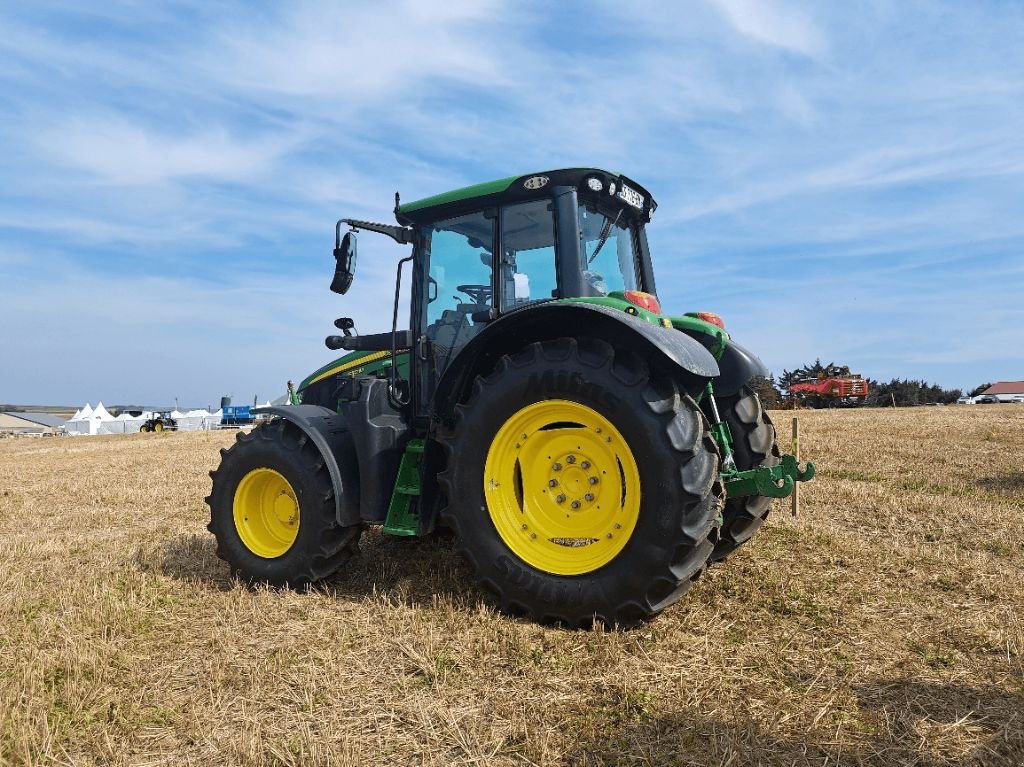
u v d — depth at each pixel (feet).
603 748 7.01
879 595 11.50
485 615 10.70
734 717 7.52
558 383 10.52
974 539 15.40
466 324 13.43
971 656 9.10
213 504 13.66
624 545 10.00
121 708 8.09
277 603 11.93
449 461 11.35
